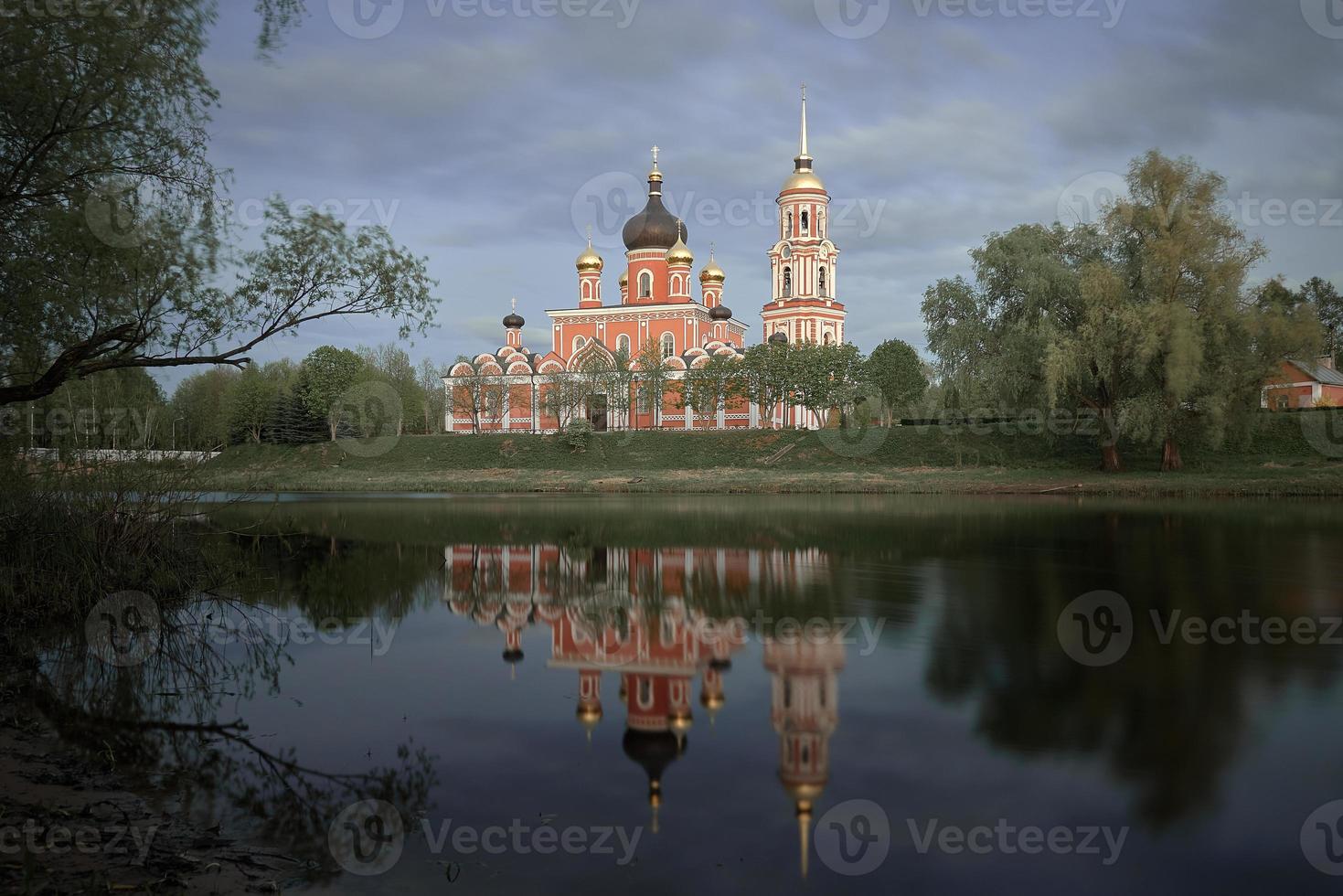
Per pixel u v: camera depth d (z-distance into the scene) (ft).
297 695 32.60
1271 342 130.41
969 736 26.94
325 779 24.54
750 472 180.04
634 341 268.82
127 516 50.08
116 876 18.54
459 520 100.01
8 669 36.55
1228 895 17.93
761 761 25.41
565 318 274.98
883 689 31.89
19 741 27.91
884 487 144.97
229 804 22.89
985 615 44.14
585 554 69.77
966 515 99.14
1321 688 31.37
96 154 37.37
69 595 46.32
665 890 18.28
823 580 55.36
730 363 227.20
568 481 172.35
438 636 41.96
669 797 22.91
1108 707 29.58
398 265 40.68
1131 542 71.56
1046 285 142.61
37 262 36.27
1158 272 133.90
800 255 254.68
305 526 94.12
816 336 253.24
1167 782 23.54
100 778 24.70
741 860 19.49
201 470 53.57
